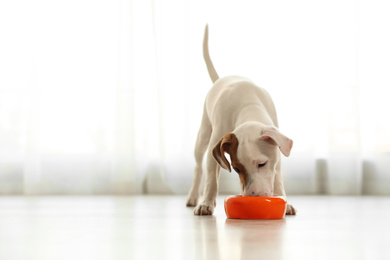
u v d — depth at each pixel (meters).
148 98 4.00
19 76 4.03
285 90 3.93
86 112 4.01
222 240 1.22
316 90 3.94
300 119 3.91
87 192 3.97
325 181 3.99
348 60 3.93
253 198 1.81
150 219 1.84
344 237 1.28
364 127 3.98
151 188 3.99
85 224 1.66
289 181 3.91
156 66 3.96
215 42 3.97
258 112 2.18
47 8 4.04
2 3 4.04
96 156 3.98
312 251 1.04
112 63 4.05
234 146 1.90
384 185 3.90
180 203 2.88
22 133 4.02
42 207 2.55
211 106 2.49
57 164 3.97
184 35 3.97
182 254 1.01
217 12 3.98
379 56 3.96
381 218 1.86
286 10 3.98
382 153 3.91
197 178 2.74
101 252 1.05
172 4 3.99
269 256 0.97
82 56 4.04
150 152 4.00
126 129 3.96
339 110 3.90
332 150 3.89
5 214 2.10
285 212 1.95
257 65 3.95
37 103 3.94
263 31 3.97
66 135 3.99
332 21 3.97
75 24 4.05
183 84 3.94
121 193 3.94
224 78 2.57
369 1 3.98
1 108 4.00
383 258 0.96
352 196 3.71
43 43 4.02
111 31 4.07
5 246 1.14
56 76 4.01
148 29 4.04
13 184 4.01
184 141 3.91
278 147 1.97
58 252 1.05
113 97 4.03
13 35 4.04
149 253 1.03
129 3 4.04
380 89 3.94
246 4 3.99
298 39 3.96
